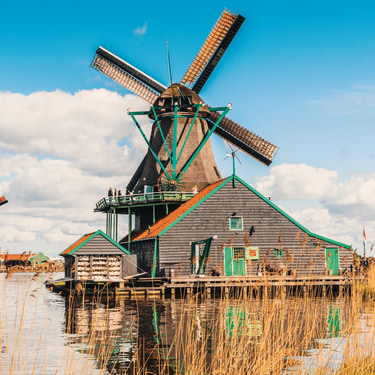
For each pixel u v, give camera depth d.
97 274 34.28
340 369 10.38
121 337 15.48
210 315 20.12
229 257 38.12
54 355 12.97
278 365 10.30
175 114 47.53
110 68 54.25
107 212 50.28
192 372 10.80
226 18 52.06
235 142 52.69
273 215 39.19
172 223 37.91
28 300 30.41
